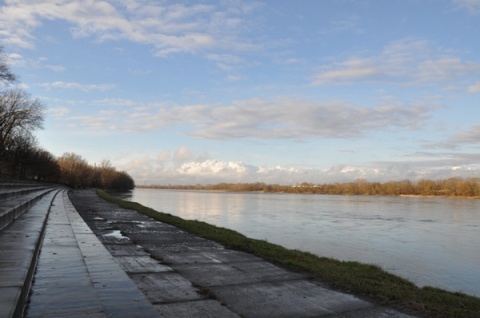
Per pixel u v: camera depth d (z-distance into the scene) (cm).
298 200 11031
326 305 682
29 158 7375
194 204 7419
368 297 747
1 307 390
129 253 1080
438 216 5059
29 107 5634
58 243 887
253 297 709
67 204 2661
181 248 1210
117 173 17988
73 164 12850
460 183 15338
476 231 3278
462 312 697
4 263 587
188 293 709
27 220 1246
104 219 2014
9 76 3503
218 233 1616
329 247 2145
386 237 2766
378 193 18512
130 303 502
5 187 2575
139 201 7788
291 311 640
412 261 1798
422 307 702
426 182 17050
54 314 431
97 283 597
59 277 588
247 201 9712
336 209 6425
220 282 805
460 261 1834
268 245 1412
